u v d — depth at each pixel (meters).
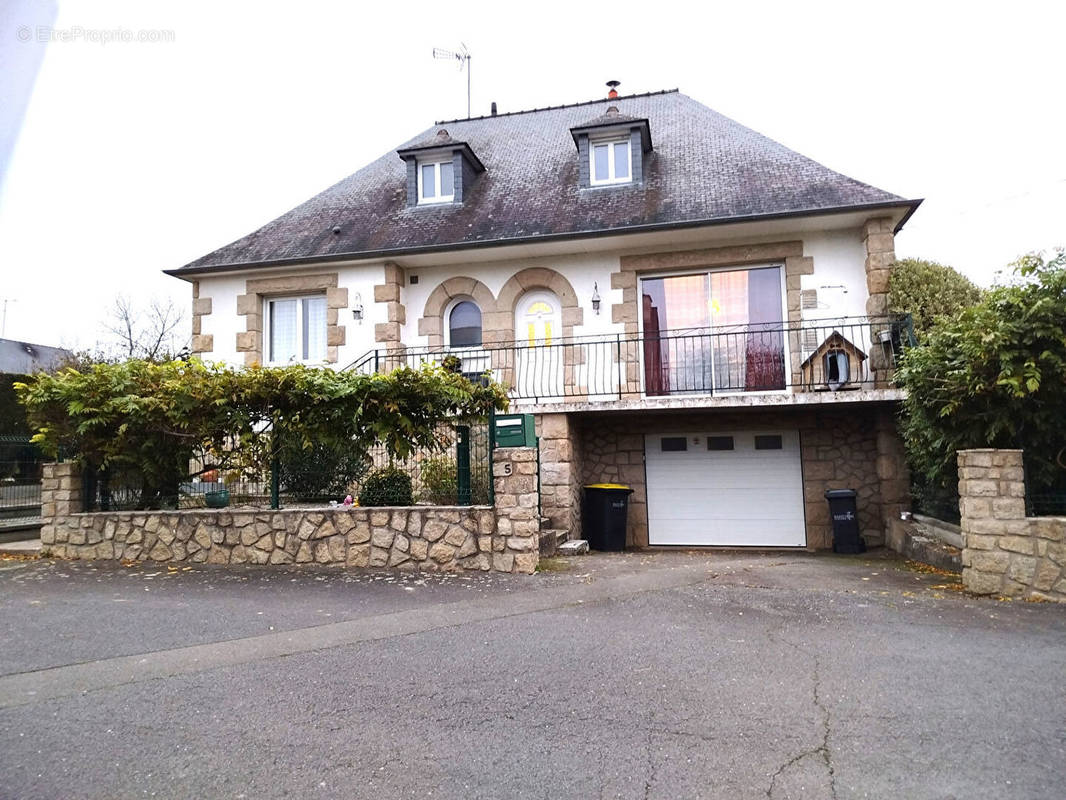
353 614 5.63
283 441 7.94
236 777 3.05
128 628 5.23
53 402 8.10
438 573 7.21
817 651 4.69
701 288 11.80
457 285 12.44
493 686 4.09
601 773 3.07
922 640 4.94
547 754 3.25
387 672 4.32
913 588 6.68
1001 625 5.33
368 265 12.37
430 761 3.19
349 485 8.26
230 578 6.98
